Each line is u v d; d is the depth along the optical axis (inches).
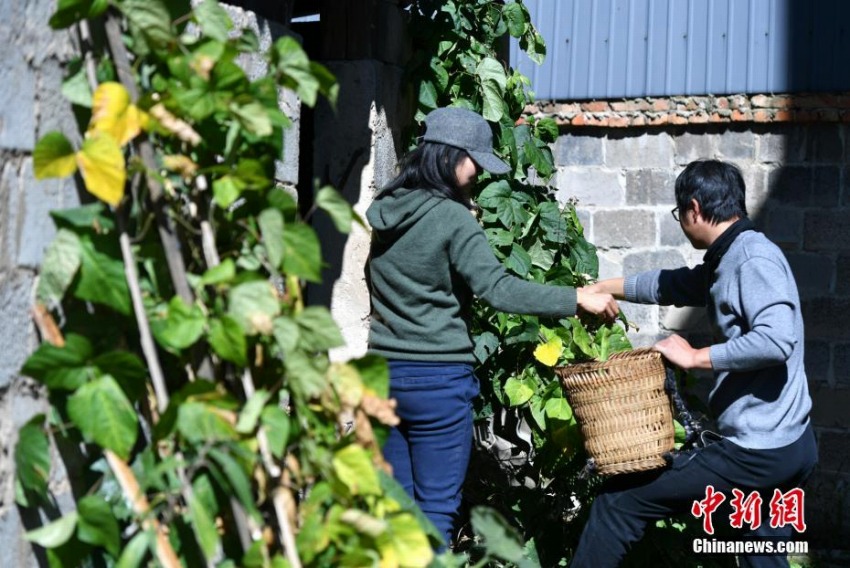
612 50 230.1
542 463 165.5
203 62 79.7
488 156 131.1
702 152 223.9
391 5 165.9
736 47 219.3
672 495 132.0
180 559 80.0
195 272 83.8
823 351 212.7
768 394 129.3
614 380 128.6
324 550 80.7
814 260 214.2
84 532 75.8
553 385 161.3
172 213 80.5
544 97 235.5
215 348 77.5
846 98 209.6
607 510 135.0
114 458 77.1
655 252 228.1
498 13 181.6
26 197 78.6
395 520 81.5
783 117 214.1
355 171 163.2
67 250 75.8
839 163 212.5
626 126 228.1
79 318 80.7
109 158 74.9
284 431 78.0
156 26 79.1
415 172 131.4
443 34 171.9
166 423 76.4
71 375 75.2
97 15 78.1
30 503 77.9
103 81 80.4
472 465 181.2
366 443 84.5
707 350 128.1
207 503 78.0
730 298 129.7
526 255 170.6
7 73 76.5
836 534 209.5
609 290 155.5
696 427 135.2
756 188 219.0
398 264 130.3
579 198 233.9
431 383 129.5
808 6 213.9
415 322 130.0
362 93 162.2
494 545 84.4
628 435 129.1
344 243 163.9
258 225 84.0
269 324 77.5
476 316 165.2
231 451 75.5
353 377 82.1
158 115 78.6
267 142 86.4
